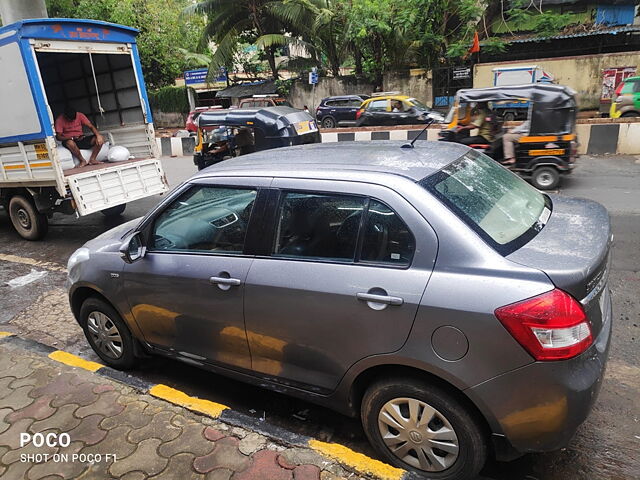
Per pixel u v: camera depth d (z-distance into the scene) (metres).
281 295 2.64
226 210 2.97
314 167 2.80
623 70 17.77
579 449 2.73
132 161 8.46
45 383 3.46
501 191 2.81
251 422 2.91
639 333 3.93
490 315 2.12
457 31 20.22
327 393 2.70
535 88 8.43
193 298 3.02
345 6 20.75
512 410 2.16
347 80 22.66
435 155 2.97
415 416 2.41
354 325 2.44
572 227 2.60
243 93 25.03
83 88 9.43
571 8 20.97
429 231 2.33
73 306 3.90
